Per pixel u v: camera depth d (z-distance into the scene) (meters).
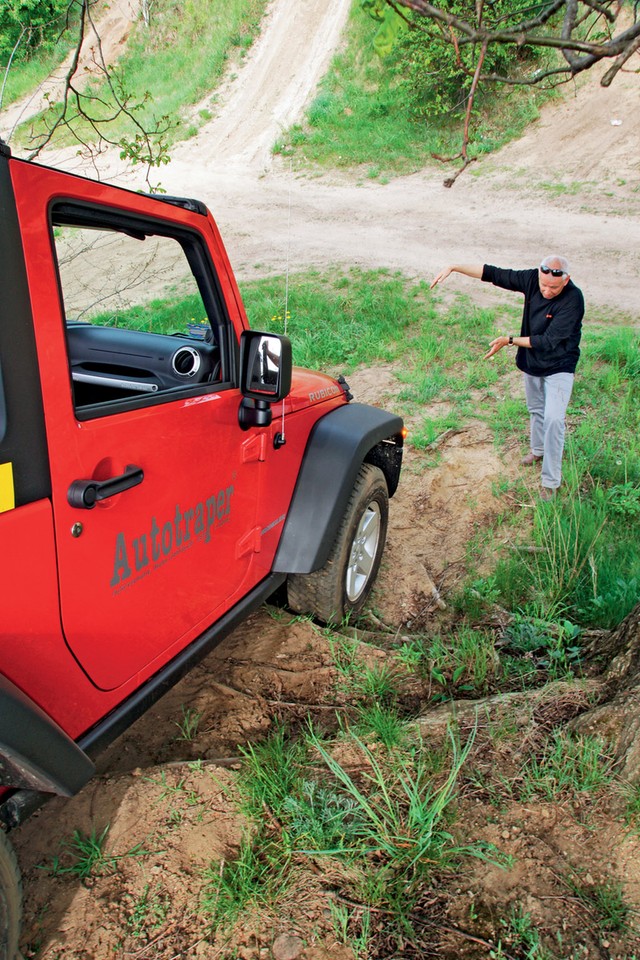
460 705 2.93
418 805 2.24
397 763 2.54
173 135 20.66
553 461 4.74
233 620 2.74
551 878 2.07
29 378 1.62
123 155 4.32
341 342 7.96
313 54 23.22
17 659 1.69
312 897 2.05
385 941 1.92
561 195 14.83
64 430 1.74
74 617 1.86
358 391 6.90
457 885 2.07
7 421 1.56
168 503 2.21
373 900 2.03
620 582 3.64
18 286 1.59
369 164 18.12
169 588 2.30
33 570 1.68
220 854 2.21
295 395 3.13
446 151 17.88
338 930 1.95
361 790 2.45
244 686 3.15
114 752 2.75
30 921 2.00
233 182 18.02
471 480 5.27
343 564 3.45
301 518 3.16
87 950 1.92
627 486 4.73
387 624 3.91
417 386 6.82
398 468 4.02
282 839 2.24
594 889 2.03
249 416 2.58
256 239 13.93
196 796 2.43
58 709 1.87
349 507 3.42
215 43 24.55
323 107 20.48
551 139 16.91
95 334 2.69
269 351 2.41
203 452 2.37
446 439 5.79
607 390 6.39
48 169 1.69
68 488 1.77
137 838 2.27
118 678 2.10
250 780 2.46
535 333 4.63
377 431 3.46
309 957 1.89
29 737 1.61
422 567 4.40
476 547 4.53
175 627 2.38
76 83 21.70
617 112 16.83
